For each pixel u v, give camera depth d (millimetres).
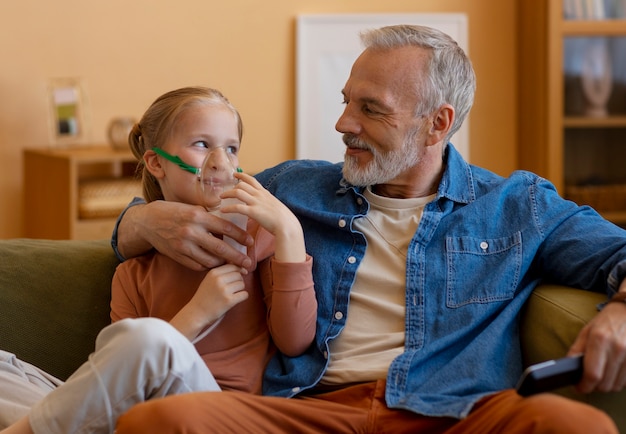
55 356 2188
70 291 2230
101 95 4602
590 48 4625
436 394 1838
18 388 1960
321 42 4762
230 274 1979
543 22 4613
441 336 1979
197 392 1715
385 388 1885
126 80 4633
